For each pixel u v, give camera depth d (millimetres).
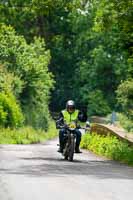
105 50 170500
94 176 31766
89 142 62938
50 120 137375
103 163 43000
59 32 179250
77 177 30812
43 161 41938
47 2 52312
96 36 174125
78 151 45281
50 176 30812
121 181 29703
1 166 36250
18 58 102000
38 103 108688
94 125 68938
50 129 123188
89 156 50750
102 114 167250
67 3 53875
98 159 47406
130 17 50438
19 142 84625
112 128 63969
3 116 86562
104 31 53906
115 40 52969
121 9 50594
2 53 101375
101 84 171750
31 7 53469
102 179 30312
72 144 43750
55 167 37031
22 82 99562
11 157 44750
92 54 171875
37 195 23500
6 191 24422
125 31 50938
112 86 171750
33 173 32250
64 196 23438
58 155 49906
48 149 59656
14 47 102188
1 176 30078
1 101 88500
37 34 171375
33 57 105750
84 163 42125
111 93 171125
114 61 169625
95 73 171875
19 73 101875
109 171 35812
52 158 45844
